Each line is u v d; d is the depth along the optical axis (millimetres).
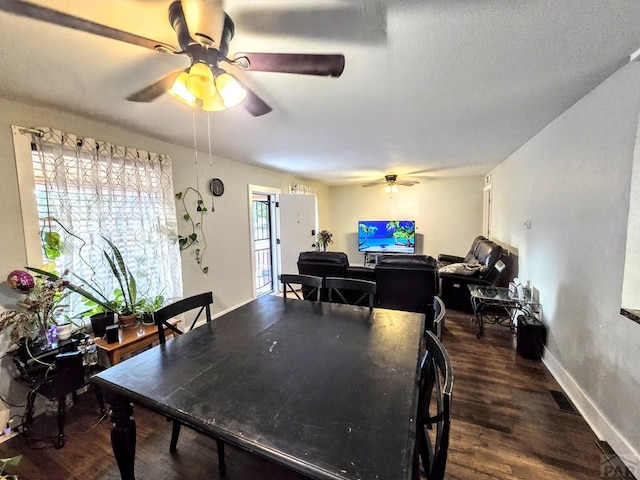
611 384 1721
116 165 2561
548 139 2699
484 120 2568
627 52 1499
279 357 1465
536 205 3023
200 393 1178
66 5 1123
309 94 1975
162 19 1226
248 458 1710
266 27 1263
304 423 998
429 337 1346
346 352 1508
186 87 1251
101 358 2182
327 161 4387
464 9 1161
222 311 3959
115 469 1651
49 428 1984
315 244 5770
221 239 3934
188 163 3404
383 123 2617
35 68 1590
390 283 3387
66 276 2139
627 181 1618
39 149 2088
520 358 2793
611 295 1735
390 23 1240
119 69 1617
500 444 1745
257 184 4758
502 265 3764
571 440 1766
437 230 6789
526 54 1514
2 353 1936
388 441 912
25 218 2035
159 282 2924
